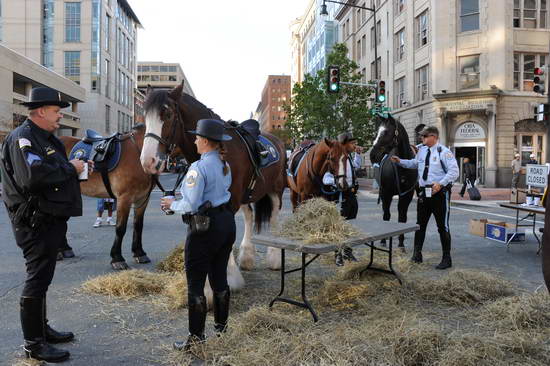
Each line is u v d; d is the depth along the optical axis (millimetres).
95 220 11461
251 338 3725
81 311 4602
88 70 62562
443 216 6461
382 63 37562
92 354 3613
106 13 66312
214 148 3594
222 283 3768
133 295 5051
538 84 14781
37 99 3312
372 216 12391
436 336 3559
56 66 62406
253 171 5180
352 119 28125
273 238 4395
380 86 19609
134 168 6195
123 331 4086
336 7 58906
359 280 5512
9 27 61438
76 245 8180
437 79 28219
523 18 26734
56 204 3322
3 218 11703
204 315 3578
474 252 7656
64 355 3482
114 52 70312
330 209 4559
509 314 4191
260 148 5266
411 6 31484
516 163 22703
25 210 3277
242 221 11578
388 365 3227
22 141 3199
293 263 6695
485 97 26297
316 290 5254
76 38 62469
